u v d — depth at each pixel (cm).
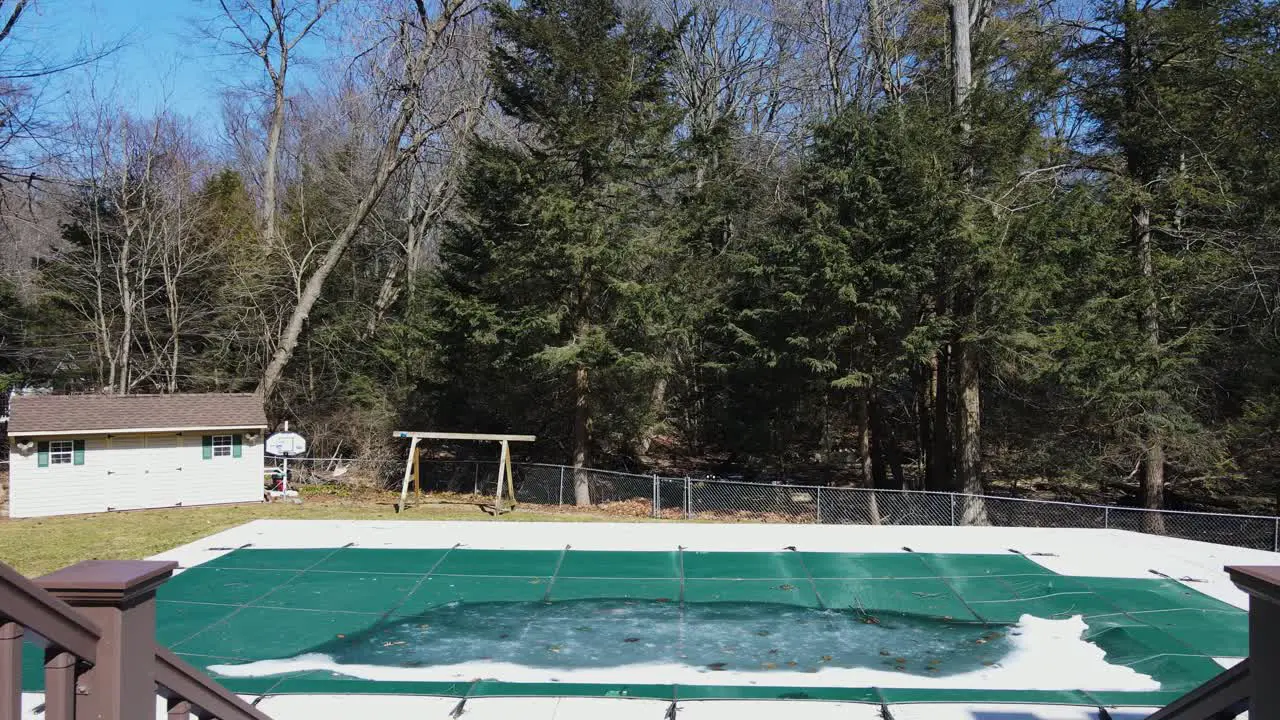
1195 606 854
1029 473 2023
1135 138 1667
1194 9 1602
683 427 2539
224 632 777
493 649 730
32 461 1594
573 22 1828
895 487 2212
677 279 1836
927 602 881
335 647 736
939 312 1809
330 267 2181
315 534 1257
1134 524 1689
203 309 2467
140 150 2333
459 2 2106
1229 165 1633
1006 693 605
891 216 1683
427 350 2052
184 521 1538
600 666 684
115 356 2430
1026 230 1557
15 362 2448
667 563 1063
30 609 164
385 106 2614
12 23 1630
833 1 2708
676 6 2948
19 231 2439
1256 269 1495
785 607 865
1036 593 912
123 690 189
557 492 1941
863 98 2631
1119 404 1535
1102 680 641
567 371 1886
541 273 1794
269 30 2481
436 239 3050
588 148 1778
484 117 2428
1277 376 1540
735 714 570
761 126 3048
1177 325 1664
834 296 1723
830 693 611
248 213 2617
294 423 2348
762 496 1784
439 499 1838
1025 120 1680
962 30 1773
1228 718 229
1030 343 1548
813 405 2025
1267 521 1697
